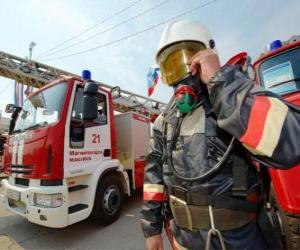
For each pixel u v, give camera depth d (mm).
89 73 3865
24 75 9219
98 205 3725
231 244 841
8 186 3617
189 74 997
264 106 746
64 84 3564
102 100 4047
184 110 958
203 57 894
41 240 3416
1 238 3502
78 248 3146
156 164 1229
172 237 1129
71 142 3359
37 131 3350
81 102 3631
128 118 5008
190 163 923
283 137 716
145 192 1234
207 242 863
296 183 1653
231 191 864
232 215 851
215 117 918
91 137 3689
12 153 3779
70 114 3393
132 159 4840
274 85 2592
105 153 3924
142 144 5223
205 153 896
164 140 1120
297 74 2471
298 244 1589
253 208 878
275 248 924
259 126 736
